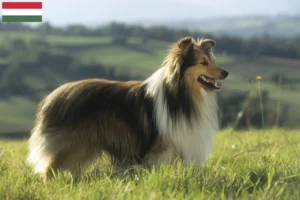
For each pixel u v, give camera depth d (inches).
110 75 5753.0
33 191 293.9
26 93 5295.3
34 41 7849.4
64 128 348.8
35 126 370.3
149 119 354.9
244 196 269.1
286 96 3754.9
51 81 5762.8
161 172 313.6
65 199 275.4
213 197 272.1
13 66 5984.3
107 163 363.3
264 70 5310.0
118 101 355.6
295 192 271.9
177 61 353.4
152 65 6476.4
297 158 373.4
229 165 347.6
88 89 356.8
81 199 273.6
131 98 357.1
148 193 266.5
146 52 7396.7
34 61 6240.2
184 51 355.6
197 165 363.6
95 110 350.3
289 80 4869.6
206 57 359.6
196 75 356.8
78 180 338.0
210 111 370.6
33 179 339.6
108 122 350.6
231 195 265.9
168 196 277.3
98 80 370.0
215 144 546.3
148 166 353.1
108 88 359.9
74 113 348.5
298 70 5482.3
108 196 271.1
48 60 6373.0
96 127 348.5
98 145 351.3
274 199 266.1
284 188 285.9
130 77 5733.3
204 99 365.4
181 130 354.6
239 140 563.2
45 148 352.8
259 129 712.4
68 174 342.0
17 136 3582.7
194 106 359.3
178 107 353.7
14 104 4931.1
